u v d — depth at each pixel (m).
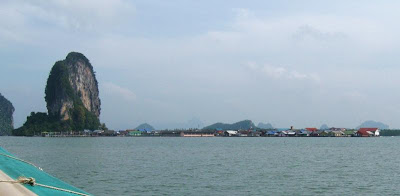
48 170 46.84
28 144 126.56
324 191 32.88
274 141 182.12
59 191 10.34
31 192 8.84
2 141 155.62
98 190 32.44
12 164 12.05
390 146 124.62
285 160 65.12
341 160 65.56
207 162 60.00
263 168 50.69
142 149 100.25
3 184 8.52
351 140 196.88
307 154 82.31
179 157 71.19
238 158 69.56
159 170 47.34
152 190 32.56
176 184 35.78
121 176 41.22
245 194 31.16
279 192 32.19
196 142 167.38
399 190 33.66
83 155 74.12
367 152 90.25
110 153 81.31
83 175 42.00
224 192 31.97
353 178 41.00
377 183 37.53
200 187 34.25
